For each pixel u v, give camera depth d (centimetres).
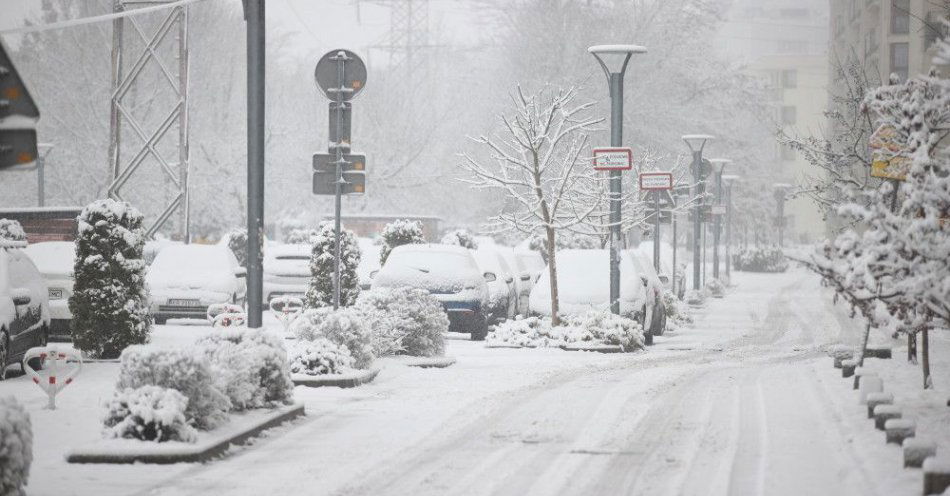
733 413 3372
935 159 2867
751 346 6378
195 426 2803
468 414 3378
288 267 8688
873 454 2562
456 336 7044
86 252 4841
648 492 2250
